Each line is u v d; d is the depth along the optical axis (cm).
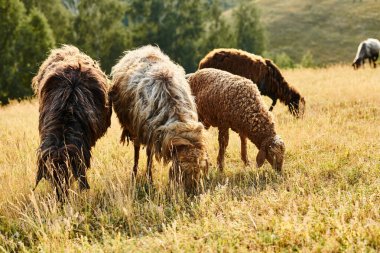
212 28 7694
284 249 559
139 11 7269
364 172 866
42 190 854
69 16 6944
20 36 5112
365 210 654
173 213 718
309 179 841
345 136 1177
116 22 6831
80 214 737
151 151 807
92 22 6662
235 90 953
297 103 1535
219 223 649
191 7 7394
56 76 809
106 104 849
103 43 6744
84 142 762
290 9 12519
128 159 1052
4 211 772
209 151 1101
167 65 845
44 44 5212
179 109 769
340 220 618
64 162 694
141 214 747
